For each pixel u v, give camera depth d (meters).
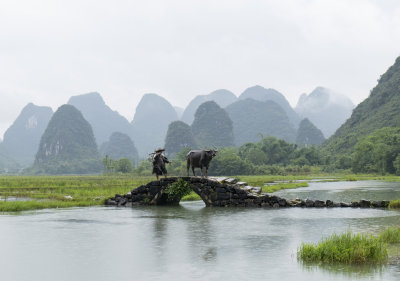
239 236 13.81
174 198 25.62
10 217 19.45
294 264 9.95
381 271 9.27
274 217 18.94
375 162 111.31
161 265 9.93
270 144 169.75
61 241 13.08
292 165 148.00
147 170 155.38
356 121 195.38
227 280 8.64
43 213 21.20
